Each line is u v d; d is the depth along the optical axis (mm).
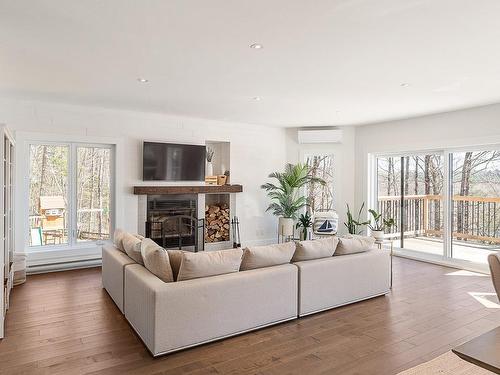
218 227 6594
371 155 6691
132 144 5609
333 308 3520
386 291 3959
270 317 3047
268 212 7074
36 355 2533
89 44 2846
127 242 3607
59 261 4992
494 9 2244
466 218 5387
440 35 2648
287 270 3152
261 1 2148
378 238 4746
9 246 3832
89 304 3594
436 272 5031
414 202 6113
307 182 6793
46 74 3645
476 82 3875
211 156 6625
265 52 3021
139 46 2893
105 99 4750
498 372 1441
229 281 2805
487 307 3580
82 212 5352
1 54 3066
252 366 2408
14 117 4738
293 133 7199
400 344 2752
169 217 5941
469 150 5305
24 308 3473
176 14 2324
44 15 2342
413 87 4074
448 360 2506
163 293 2498
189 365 2412
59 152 5180
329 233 6117
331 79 3791
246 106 5148
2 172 2898
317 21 2422
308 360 2496
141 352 2590
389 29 2549
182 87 4145
